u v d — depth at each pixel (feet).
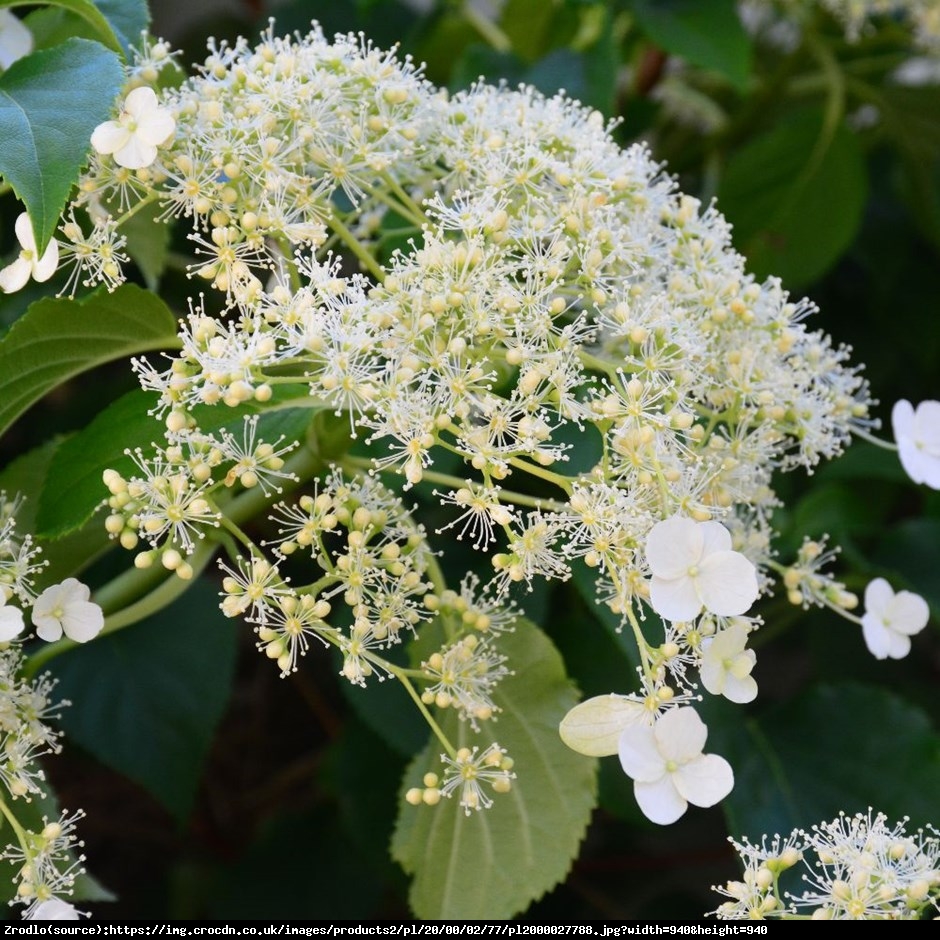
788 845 2.39
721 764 2.24
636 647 2.46
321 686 3.59
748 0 3.56
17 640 2.42
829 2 3.33
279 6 3.43
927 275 3.67
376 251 2.68
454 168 2.54
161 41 2.57
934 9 3.39
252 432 2.36
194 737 2.82
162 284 3.19
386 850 3.04
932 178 3.52
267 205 2.38
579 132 2.56
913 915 2.31
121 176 2.39
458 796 2.52
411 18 3.48
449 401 2.31
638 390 2.33
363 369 2.29
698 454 2.42
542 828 2.51
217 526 2.35
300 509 2.55
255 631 2.39
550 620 2.94
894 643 2.52
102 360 2.52
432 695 2.38
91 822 3.34
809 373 2.55
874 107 3.62
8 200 3.09
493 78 2.99
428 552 2.42
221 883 3.20
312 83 2.45
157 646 2.85
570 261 2.45
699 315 2.52
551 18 3.22
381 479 2.61
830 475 3.09
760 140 3.30
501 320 2.34
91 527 2.61
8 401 2.49
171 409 2.38
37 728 2.39
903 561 3.00
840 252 3.34
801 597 2.53
